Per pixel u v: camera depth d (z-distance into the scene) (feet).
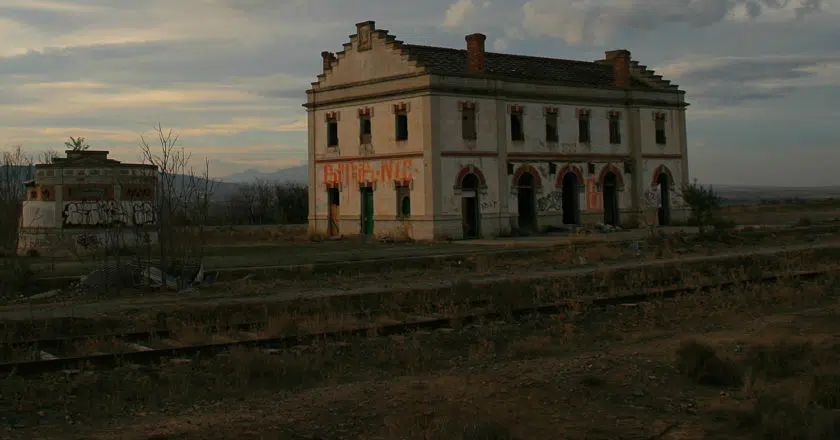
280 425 38.75
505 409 41.24
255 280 94.32
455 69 150.51
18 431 38.04
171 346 57.36
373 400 43.32
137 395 44.21
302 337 58.54
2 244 128.67
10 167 185.78
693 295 79.25
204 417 40.27
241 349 53.72
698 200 142.82
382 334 62.03
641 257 115.14
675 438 37.04
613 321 68.39
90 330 65.72
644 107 177.68
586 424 39.06
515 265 107.86
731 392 44.52
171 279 88.94
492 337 61.82
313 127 165.37
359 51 155.53
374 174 152.46
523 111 156.56
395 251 123.85
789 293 77.77
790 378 47.09
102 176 129.80
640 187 175.83
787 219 203.21
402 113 147.02
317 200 164.86
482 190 149.48
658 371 48.91
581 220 165.58
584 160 166.71
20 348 56.03
